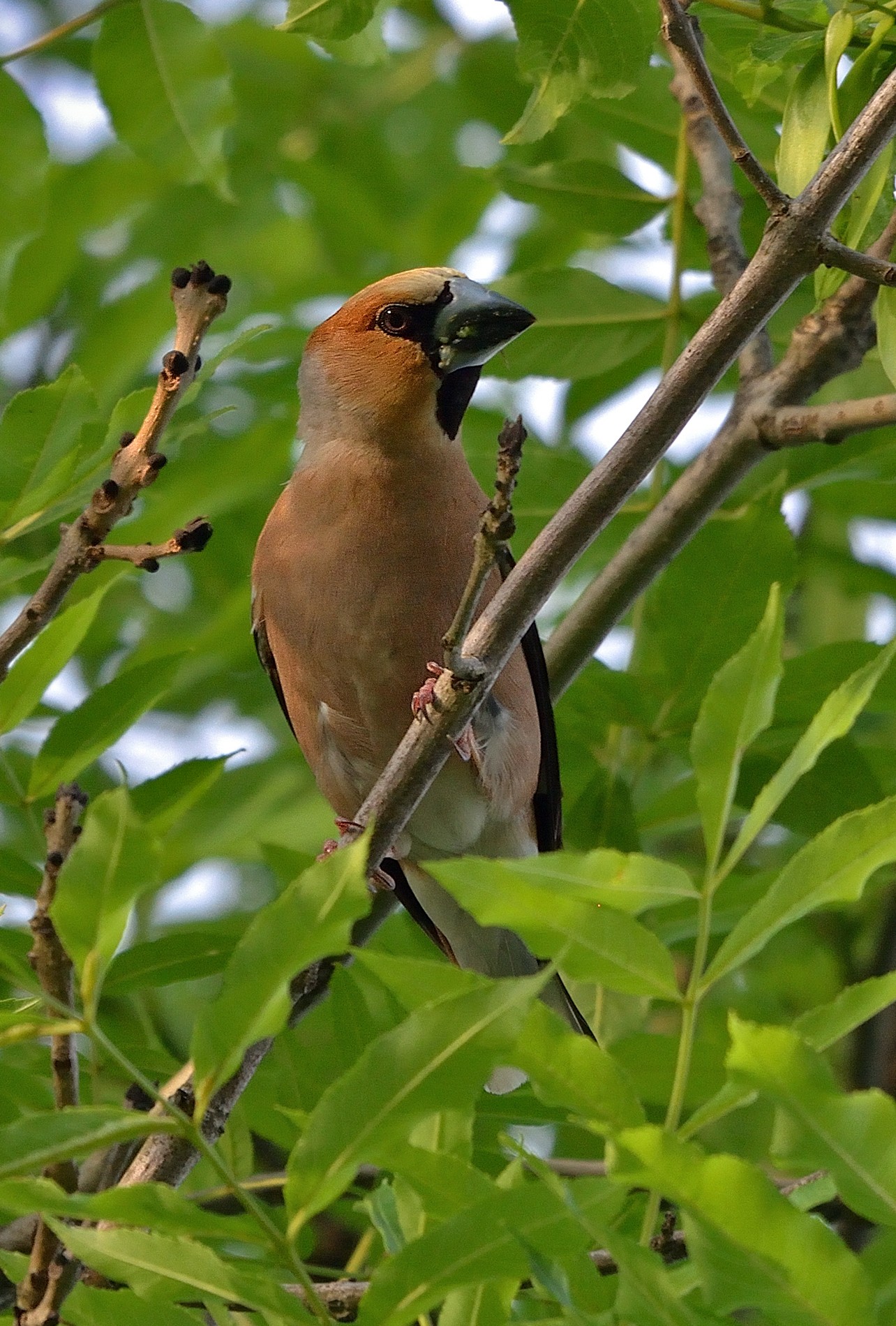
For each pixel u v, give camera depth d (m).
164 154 8.91
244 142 12.83
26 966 5.83
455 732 6.24
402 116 13.12
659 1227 5.64
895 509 10.74
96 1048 5.51
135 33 8.70
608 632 8.48
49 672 6.44
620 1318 4.36
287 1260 4.09
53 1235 5.15
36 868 6.89
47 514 6.55
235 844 10.14
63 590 5.70
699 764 4.52
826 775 8.12
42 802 7.29
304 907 3.90
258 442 10.55
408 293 8.72
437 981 4.04
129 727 6.89
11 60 8.55
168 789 7.03
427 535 8.58
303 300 11.65
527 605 6.14
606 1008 8.14
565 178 9.67
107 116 8.84
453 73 13.06
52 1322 5.13
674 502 8.34
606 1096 4.12
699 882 7.89
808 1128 3.89
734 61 7.52
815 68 6.36
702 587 8.34
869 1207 3.92
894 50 6.59
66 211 12.34
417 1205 4.84
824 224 5.98
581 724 8.93
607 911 4.30
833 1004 4.41
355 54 8.78
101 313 11.73
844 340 8.33
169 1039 9.29
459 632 5.56
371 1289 4.09
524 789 8.88
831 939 10.60
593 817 8.49
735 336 6.08
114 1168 5.96
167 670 6.85
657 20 6.62
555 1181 4.30
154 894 10.12
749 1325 4.79
